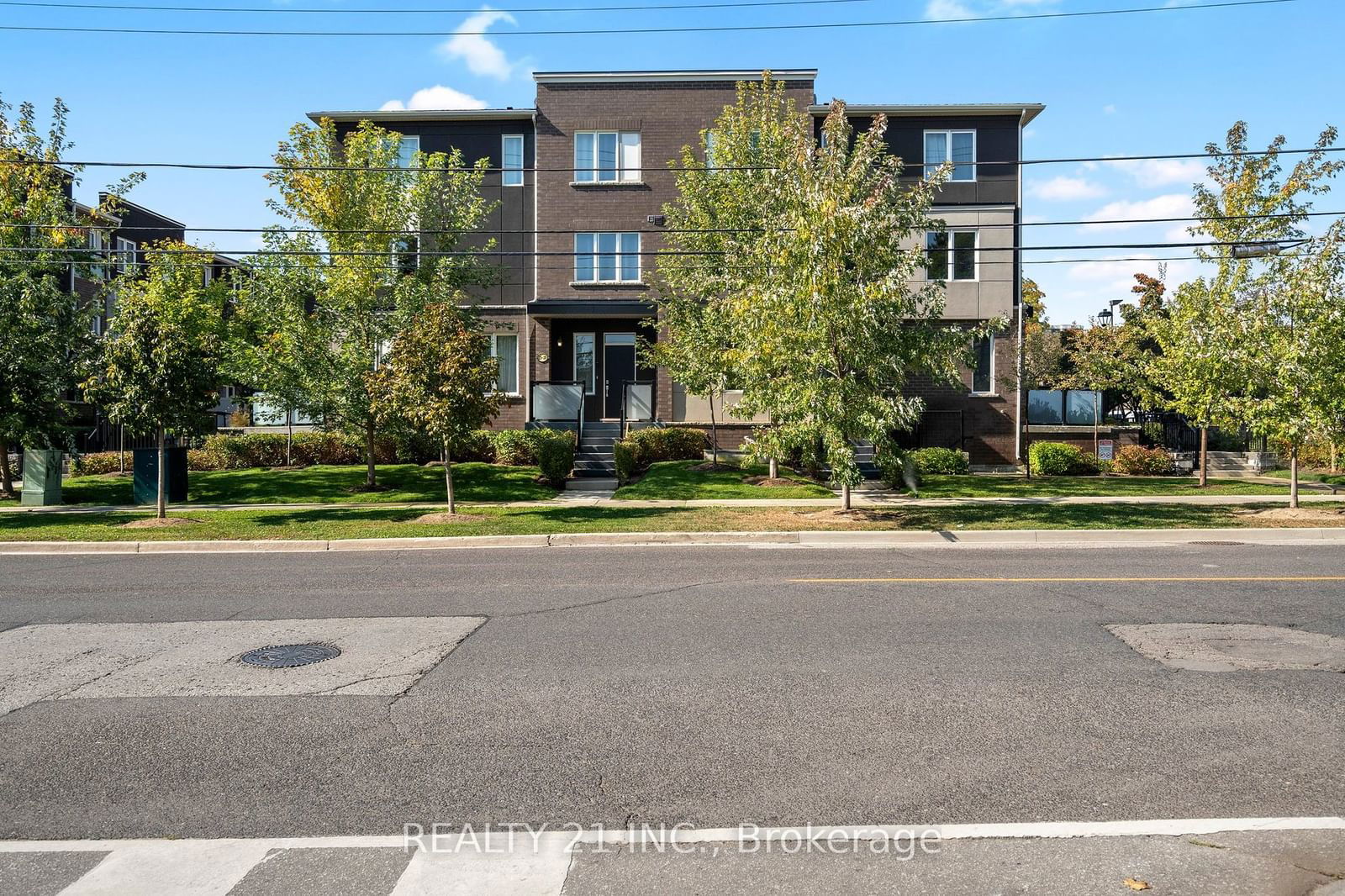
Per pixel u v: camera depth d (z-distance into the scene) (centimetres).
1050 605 892
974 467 2689
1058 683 638
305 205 2088
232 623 855
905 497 1936
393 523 1609
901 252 1572
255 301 2005
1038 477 2377
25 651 758
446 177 2270
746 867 394
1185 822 430
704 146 2214
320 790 477
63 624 861
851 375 1559
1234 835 417
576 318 2734
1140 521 1557
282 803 462
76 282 3155
